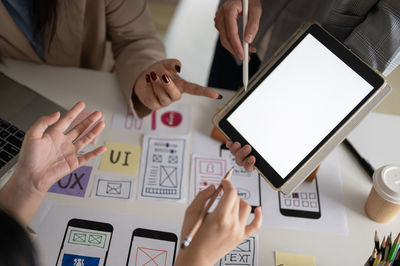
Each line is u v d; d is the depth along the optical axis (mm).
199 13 1906
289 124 742
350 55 732
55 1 894
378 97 708
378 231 784
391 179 731
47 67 971
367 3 733
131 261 731
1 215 479
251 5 859
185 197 810
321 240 771
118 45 1044
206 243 571
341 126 710
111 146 861
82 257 729
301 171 710
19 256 482
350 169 859
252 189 825
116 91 948
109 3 943
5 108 846
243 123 764
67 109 907
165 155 860
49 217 764
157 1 1973
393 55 729
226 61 1293
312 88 747
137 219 775
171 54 1751
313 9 916
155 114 917
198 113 924
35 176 671
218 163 856
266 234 771
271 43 1044
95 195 796
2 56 964
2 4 846
